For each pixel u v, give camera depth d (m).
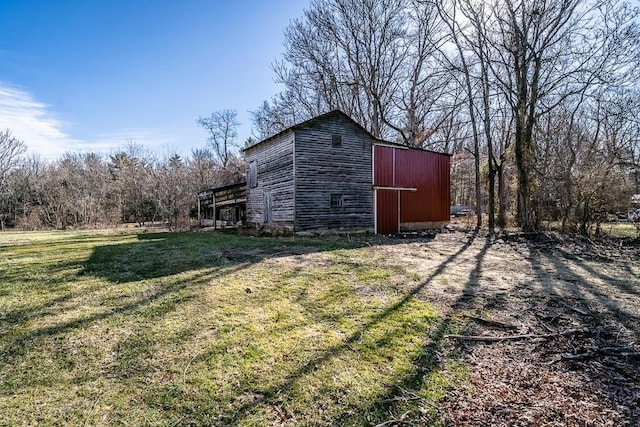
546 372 2.96
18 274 6.18
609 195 11.70
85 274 6.12
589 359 3.19
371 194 14.97
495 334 3.74
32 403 2.44
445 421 2.30
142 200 26.25
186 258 7.57
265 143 15.52
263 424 2.25
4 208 28.12
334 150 14.09
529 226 14.15
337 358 3.14
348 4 23.66
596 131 14.02
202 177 28.64
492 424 2.26
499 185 18.20
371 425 2.25
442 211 17.42
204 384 2.71
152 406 2.43
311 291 5.14
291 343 3.42
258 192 16.31
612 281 5.98
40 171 33.41
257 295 4.92
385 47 24.52
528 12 14.02
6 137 28.77
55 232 17.75
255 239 11.80
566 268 7.11
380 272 6.43
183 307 4.39
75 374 2.83
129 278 5.81
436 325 3.95
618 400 2.54
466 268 7.02
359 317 4.14
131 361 3.05
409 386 2.72
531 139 14.42
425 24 23.00
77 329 3.71
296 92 27.09
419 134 25.30
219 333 3.63
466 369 3.01
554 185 13.10
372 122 25.03
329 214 13.87
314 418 2.32
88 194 28.12
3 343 3.37
